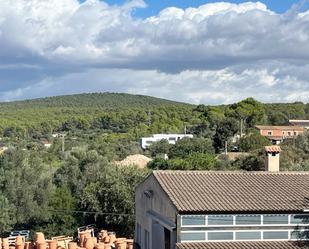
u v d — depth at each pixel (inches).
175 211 1182.3
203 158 2960.1
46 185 2321.6
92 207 2202.3
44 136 7234.3
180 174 1371.8
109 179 2220.7
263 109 6855.3
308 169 2492.6
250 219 1202.6
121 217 2151.8
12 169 2304.4
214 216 1187.9
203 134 5526.6
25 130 7313.0
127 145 4980.3
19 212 2236.7
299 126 6092.5
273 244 1194.6
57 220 2252.7
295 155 2893.7
